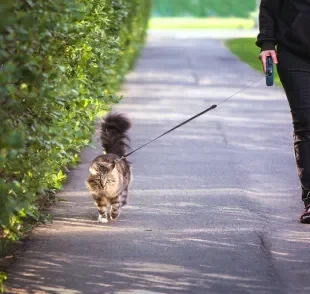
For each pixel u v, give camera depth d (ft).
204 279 24.67
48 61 26.03
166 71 96.17
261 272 25.41
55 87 25.94
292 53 31.12
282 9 31.27
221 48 136.56
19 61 23.00
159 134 51.85
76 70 33.91
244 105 66.33
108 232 30.01
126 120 36.35
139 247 28.02
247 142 49.24
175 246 28.12
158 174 40.09
